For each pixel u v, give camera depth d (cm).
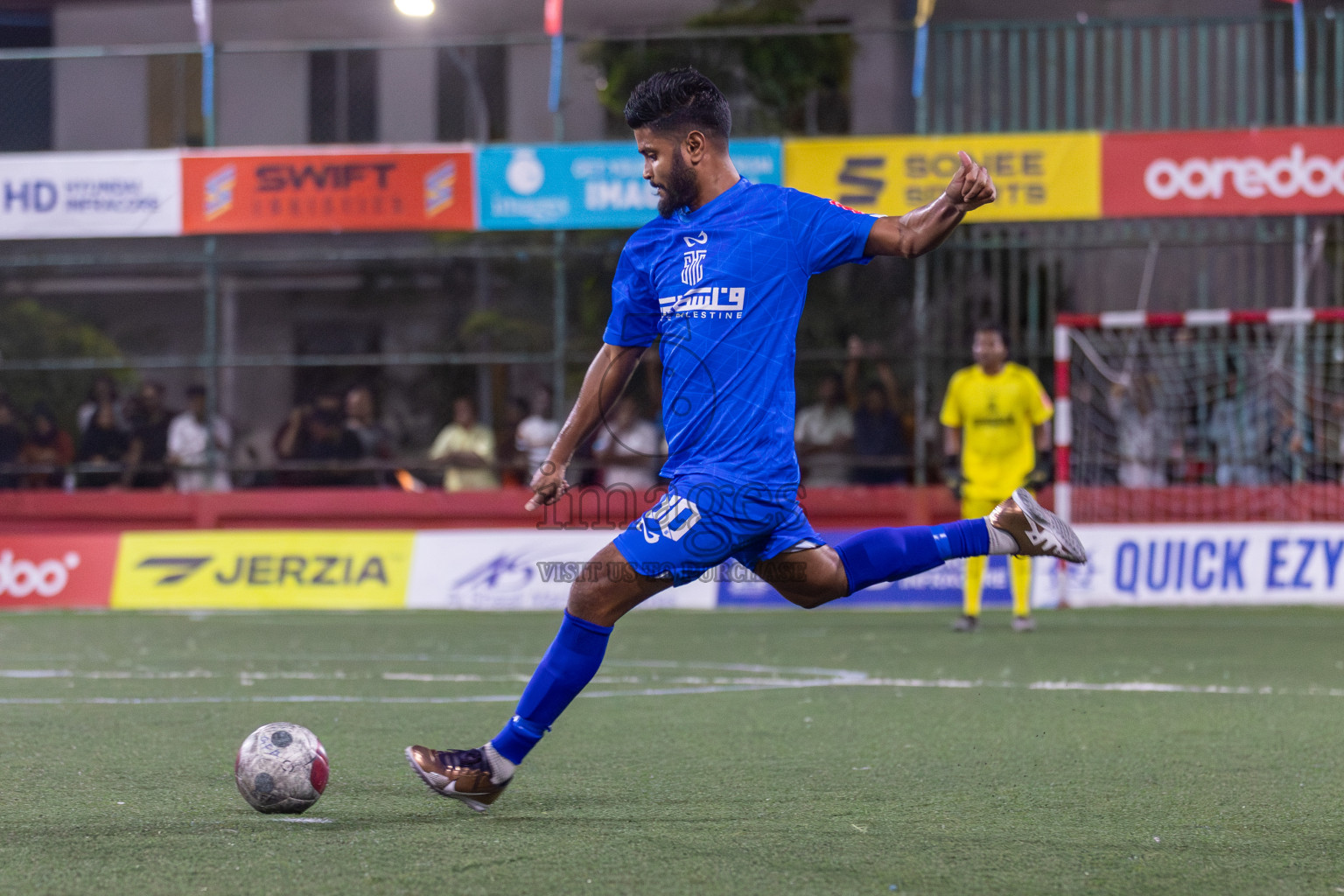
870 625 3098
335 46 3528
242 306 5278
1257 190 3375
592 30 4631
